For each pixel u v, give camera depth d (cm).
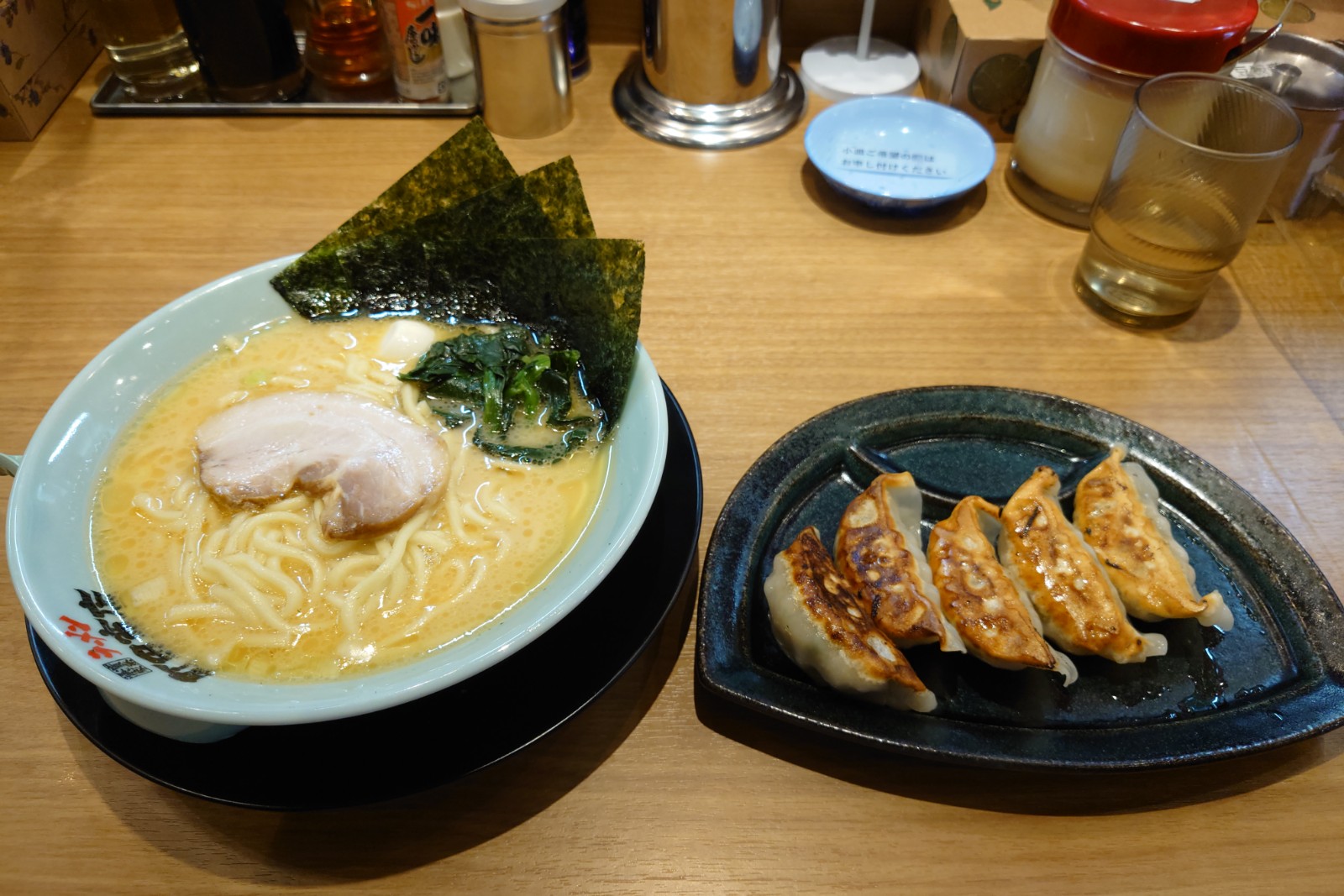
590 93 61
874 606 34
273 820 31
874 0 61
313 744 30
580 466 37
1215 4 45
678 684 35
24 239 51
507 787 32
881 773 33
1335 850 31
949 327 48
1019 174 55
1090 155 50
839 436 41
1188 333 48
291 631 32
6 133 57
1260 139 46
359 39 58
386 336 41
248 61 57
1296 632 35
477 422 39
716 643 33
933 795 32
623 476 34
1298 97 49
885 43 63
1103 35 45
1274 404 45
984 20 54
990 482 40
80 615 30
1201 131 47
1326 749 33
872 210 53
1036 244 52
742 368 45
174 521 34
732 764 33
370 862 31
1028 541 36
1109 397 45
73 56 60
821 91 61
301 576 34
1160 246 45
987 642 33
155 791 32
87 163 56
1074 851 31
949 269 51
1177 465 40
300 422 37
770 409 44
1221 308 49
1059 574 35
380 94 61
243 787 29
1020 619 34
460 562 34
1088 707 33
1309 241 52
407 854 31
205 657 31
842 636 32
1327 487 41
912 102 55
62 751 33
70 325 47
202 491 35
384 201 39
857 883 30
